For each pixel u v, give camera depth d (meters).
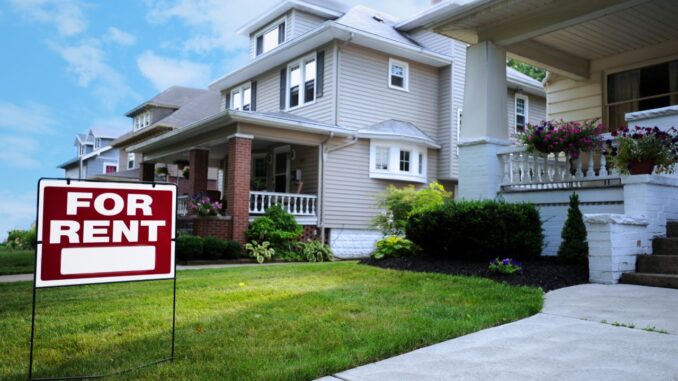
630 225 6.20
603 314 4.60
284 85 18.69
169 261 3.66
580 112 11.45
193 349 3.85
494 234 7.34
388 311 5.00
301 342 4.02
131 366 3.50
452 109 18.44
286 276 7.86
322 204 15.40
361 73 16.88
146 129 26.25
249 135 13.69
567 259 7.05
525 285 6.14
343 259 15.18
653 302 4.92
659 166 6.84
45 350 3.94
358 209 16.25
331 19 20.19
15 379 3.27
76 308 5.51
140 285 7.14
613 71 10.91
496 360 3.46
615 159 6.86
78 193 3.31
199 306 5.50
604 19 9.08
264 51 21.05
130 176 24.77
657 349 3.54
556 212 8.01
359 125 16.69
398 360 3.58
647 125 7.34
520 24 8.80
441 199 13.41
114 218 3.44
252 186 17.28
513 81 19.95
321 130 14.96
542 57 10.30
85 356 3.78
